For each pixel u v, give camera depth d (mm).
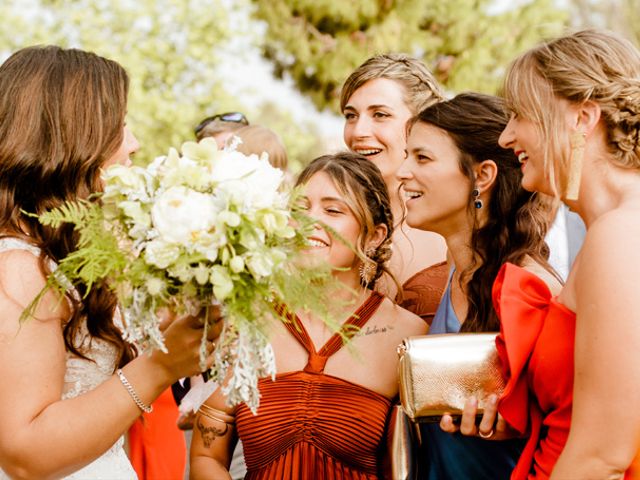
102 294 2523
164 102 12609
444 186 3102
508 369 2527
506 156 3066
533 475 2463
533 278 2557
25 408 2209
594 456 2086
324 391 2973
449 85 14258
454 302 3162
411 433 2916
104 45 12789
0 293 2283
